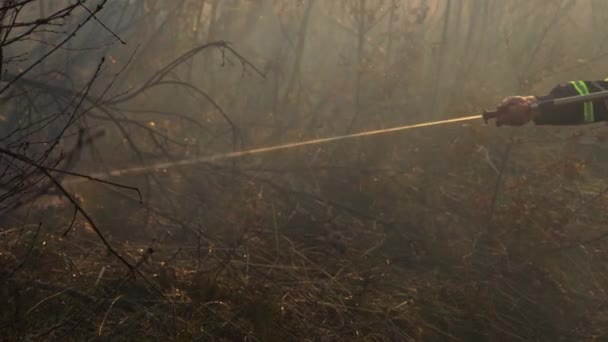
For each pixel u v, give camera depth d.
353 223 5.08
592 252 4.98
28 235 4.04
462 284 4.48
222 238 4.62
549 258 4.86
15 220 4.30
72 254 4.16
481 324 4.14
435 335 4.03
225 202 5.07
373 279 4.33
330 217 5.10
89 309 3.55
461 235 5.01
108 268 4.00
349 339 3.82
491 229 5.06
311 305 4.05
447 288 4.43
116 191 4.82
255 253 4.50
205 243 4.52
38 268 3.77
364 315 4.05
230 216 4.91
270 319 3.70
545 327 4.27
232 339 3.59
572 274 4.78
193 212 4.91
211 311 3.71
